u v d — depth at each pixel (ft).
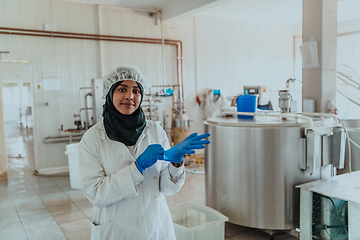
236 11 20.30
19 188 13.91
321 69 11.41
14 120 46.32
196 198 12.10
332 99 11.75
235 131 8.24
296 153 7.91
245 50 22.54
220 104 20.33
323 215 7.66
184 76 20.27
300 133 7.90
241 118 9.55
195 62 20.61
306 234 7.29
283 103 9.80
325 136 7.98
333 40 11.57
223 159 8.61
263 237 8.74
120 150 4.01
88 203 11.85
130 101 4.03
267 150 7.89
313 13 11.51
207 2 15.20
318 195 7.64
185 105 20.44
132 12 18.24
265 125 7.89
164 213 4.38
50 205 11.68
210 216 8.06
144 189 4.13
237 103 9.91
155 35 19.06
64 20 16.37
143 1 17.22
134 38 18.20
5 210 11.21
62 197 12.60
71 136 16.76
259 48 23.13
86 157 4.04
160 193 4.44
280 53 24.13
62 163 16.98
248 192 8.20
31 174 16.31
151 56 19.02
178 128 17.72
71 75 16.76
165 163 4.53
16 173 16.56
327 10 11.35
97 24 17.22
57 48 16.33
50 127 16.49
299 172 8.00
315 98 11.64
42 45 15.97
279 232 9.02
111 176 3.80
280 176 7.92
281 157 7.86
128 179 3.70
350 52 25.43
